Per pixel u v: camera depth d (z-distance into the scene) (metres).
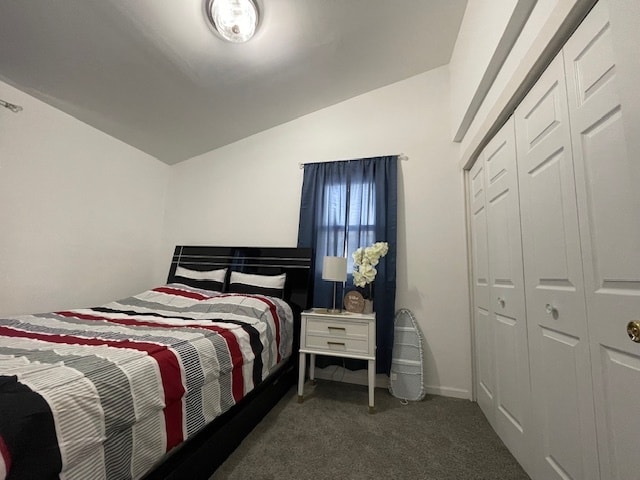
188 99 2.39
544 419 1.22
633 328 0.78
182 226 3.26
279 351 2.06
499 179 1.73
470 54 1.96
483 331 2.04
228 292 2.71
